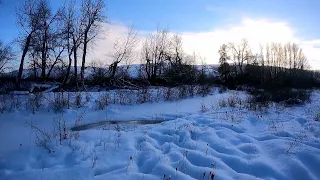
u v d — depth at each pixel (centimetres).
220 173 653
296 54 5256
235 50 5084
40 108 1513
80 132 931
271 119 1218
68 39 2538
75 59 2488
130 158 720
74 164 703
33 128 1148
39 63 2794
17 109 1476
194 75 3359
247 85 3959
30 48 2592
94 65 2786
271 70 4809
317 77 4672
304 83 4116
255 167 698
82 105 1630
